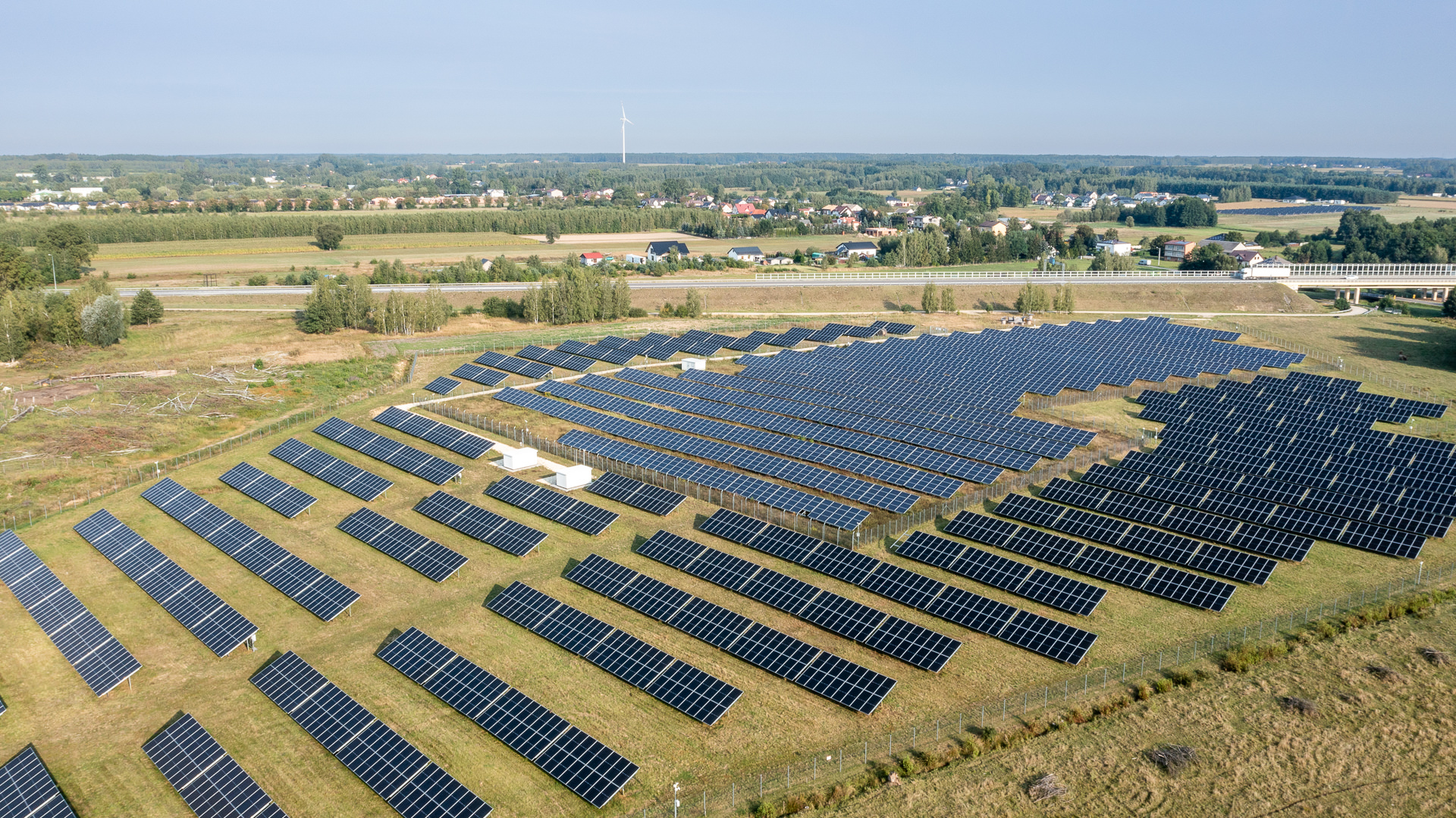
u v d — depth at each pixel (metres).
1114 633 60.72
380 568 74.25
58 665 62.25
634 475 91.88
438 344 150.38
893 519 80.44
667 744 51.56
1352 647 57.59
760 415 109.81
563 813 46.78
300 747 52.56
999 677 56.31
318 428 107.81
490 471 94.00
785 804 46.41
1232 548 71.44
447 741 52.50
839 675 55.53
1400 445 90.19
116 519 82.81
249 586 72.06
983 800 45.88
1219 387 115.62
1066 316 183.12
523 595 66.69
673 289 196.88
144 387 121.38
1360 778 46.00
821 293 197.12
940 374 124.56
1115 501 79.19
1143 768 47.34
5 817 47.75
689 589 68.81
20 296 144.75
